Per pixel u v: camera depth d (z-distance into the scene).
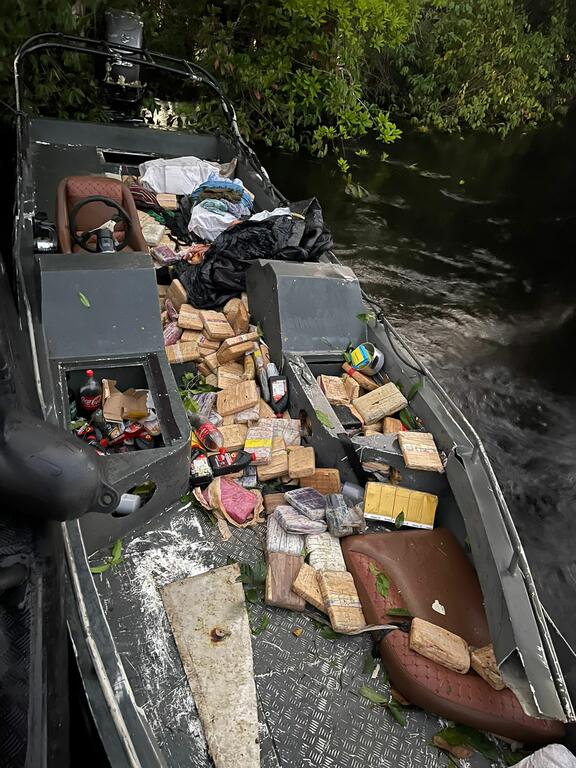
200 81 6.34
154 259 4.64
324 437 3.37
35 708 1.52
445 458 3.23
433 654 2.53
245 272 4.23
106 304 3.43
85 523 2.71
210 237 5.05
